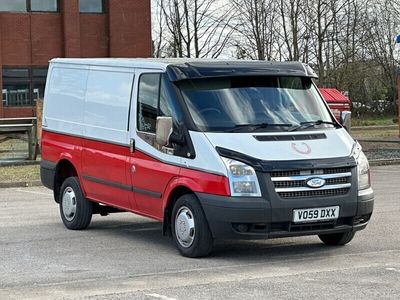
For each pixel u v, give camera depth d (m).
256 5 41.81
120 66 10.58
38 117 23.81
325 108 10.12
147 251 9.85
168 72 9.64
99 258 9.41
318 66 42.59
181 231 9.30
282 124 9.48
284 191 8.71
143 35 40.50
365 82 60.25
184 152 9.22
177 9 42.19
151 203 9.87
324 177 8.89
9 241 10.71
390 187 17.69
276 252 9.70
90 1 39.84
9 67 38.53
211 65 9.72
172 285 7.82
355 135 37.06
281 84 9.95
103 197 10.96
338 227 9.07
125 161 10.30
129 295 7.41
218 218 8.74
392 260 9.05
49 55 39.31
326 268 8.62
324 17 42.19
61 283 8.02
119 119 10.48
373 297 7.20
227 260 9.15
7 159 23.72
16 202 15.69
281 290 7.52
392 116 61.16
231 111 9.42
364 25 48.12
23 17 38.81
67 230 11.72
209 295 7.36
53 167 12.09
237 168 8.68
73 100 11.64
